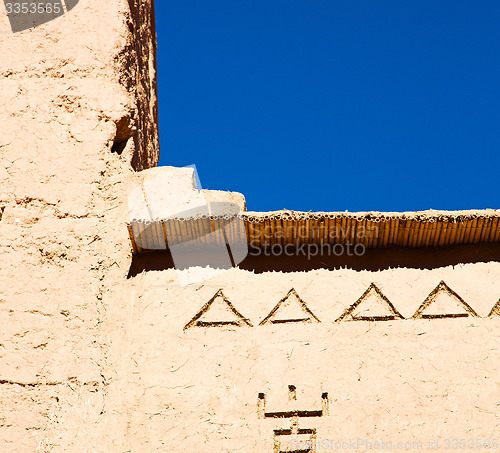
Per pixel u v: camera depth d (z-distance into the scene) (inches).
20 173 237.0
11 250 219.0
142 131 293.4
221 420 192.2
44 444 187.3
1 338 201.9
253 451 188.1
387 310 209.3
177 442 189.3
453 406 193.6
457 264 217.9
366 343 203.6
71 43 271.3
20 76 261.3
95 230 224.5
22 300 209.2
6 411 191.2
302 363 200.5
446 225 215.9
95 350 202.1
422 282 214.5
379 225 216.1
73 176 236.7
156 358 202.4
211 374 199.5
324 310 209.6
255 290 213.9
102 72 265.7
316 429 190.5
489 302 210.2
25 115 251.1
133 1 304.7
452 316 208.2
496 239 220.2
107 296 212.8
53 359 199.8
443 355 201.5
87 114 253.8
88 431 189.9
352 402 194.2
